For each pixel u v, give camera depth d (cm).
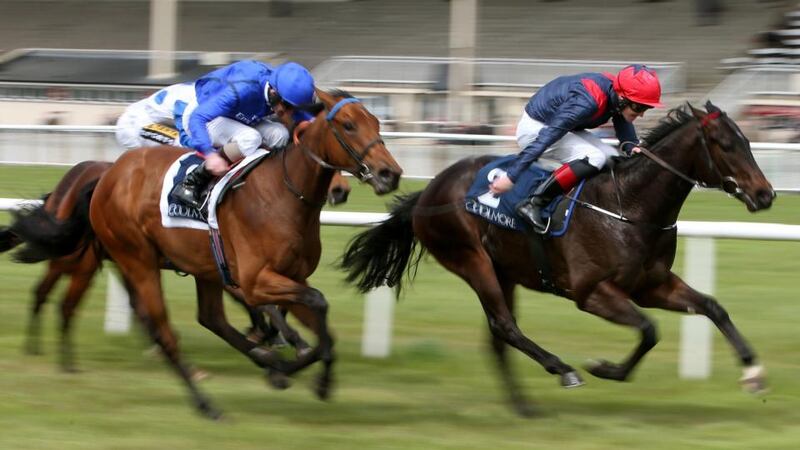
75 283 1081
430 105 3161
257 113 950
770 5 3706
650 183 909
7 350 1172
